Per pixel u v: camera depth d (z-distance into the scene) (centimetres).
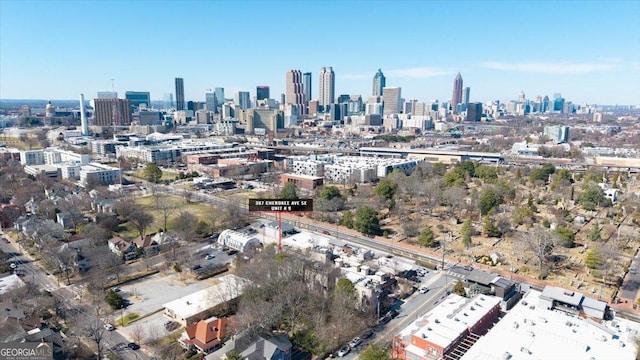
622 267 14838
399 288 13538
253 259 14538
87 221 19538
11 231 18850
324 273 12975
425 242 17150
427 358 9519
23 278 14100
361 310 11825
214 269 14900
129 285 13775
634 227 19338
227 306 12006
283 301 11562
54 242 15962
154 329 11075
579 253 16238
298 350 10400
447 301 11875
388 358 9400
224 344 10331
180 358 9938
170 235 16925
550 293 11831
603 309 11000
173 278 14338
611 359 8869
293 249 16000
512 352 9112
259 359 9250
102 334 10581
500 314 11800
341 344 10562
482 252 16612
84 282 13825
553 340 9562
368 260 15638
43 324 11019
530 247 15338
